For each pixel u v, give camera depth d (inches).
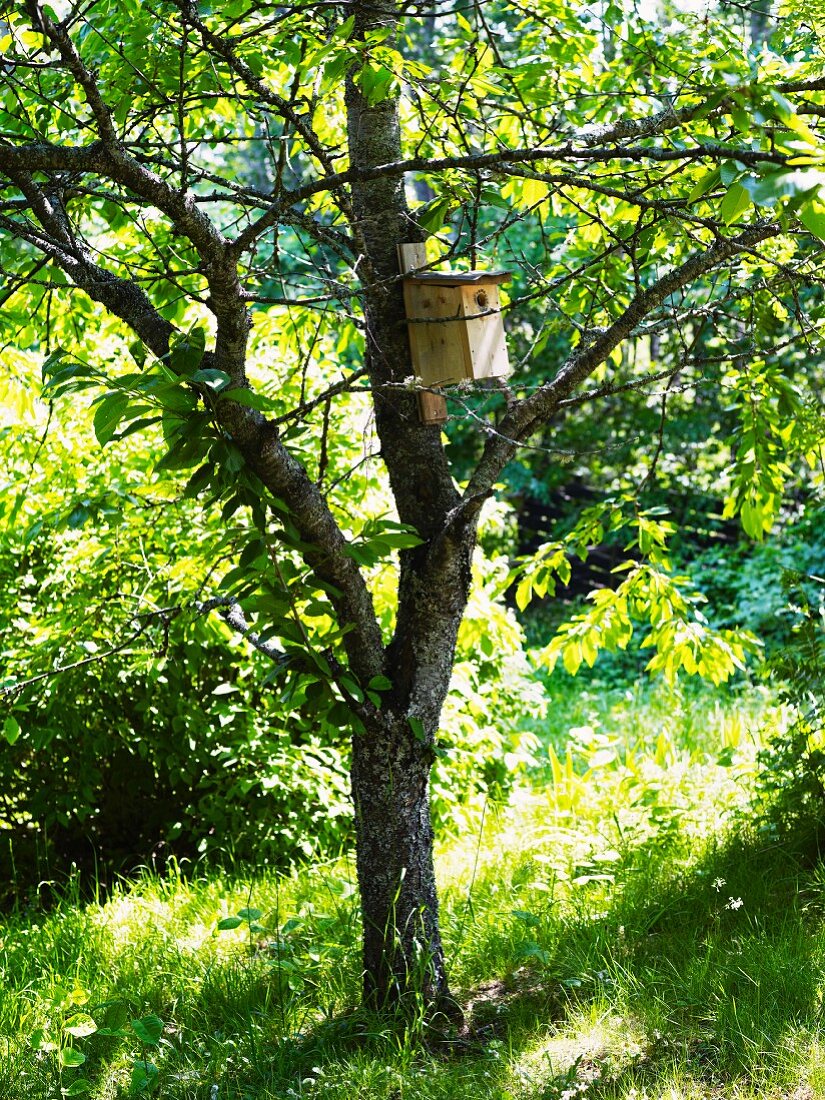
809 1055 143.3
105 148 114.7
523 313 542.9
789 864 208.2
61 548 250.4
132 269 186.7
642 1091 141.0
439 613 162.1
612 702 442.6
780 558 498.0
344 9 142.8
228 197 153.3
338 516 232.1
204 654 243.8
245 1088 151.3
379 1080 148.7
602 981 169.8
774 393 192.7
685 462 589.3
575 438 606.5
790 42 176.4
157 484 143.8
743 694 404.8
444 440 191.2
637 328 164.4
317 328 179.2
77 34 163.8
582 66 185.3
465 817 257.4
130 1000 178.9
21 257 173.9
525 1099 142.7
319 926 193.5
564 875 212.8
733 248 142.6
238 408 131.6
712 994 160.2
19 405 203.8
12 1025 172.6
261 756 249.4
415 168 126.3
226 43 130.4
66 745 253.3
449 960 185.2
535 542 659.4
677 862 218.1
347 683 145.3
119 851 267.1
